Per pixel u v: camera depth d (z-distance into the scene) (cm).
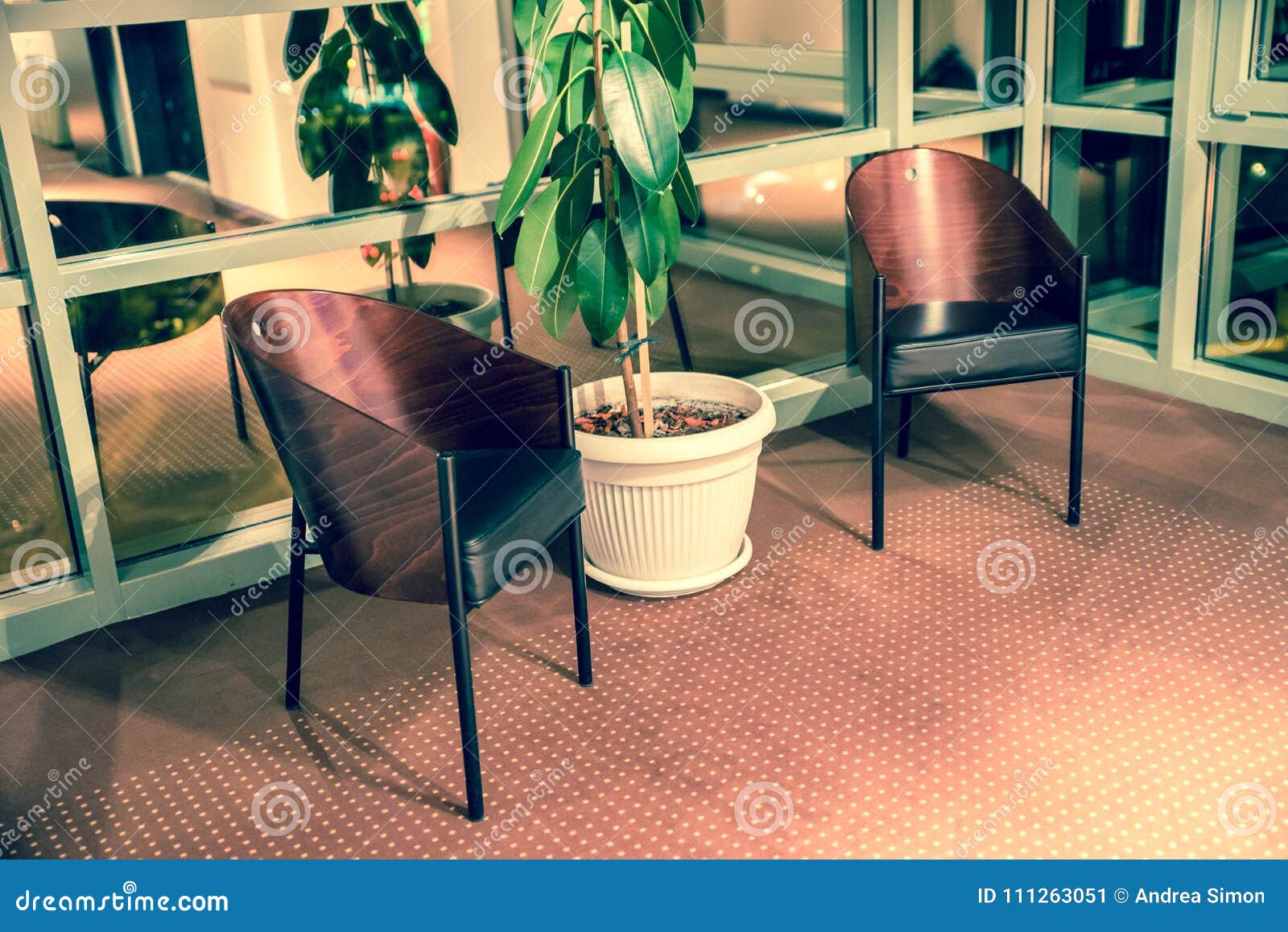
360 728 257
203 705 267
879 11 372
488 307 335
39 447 293
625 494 284
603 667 273
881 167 330
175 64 281
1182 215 378
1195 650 265
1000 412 391
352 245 307
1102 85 396
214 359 307
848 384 398
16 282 277
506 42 319
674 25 271
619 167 271
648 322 293
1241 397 377
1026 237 326
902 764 235
